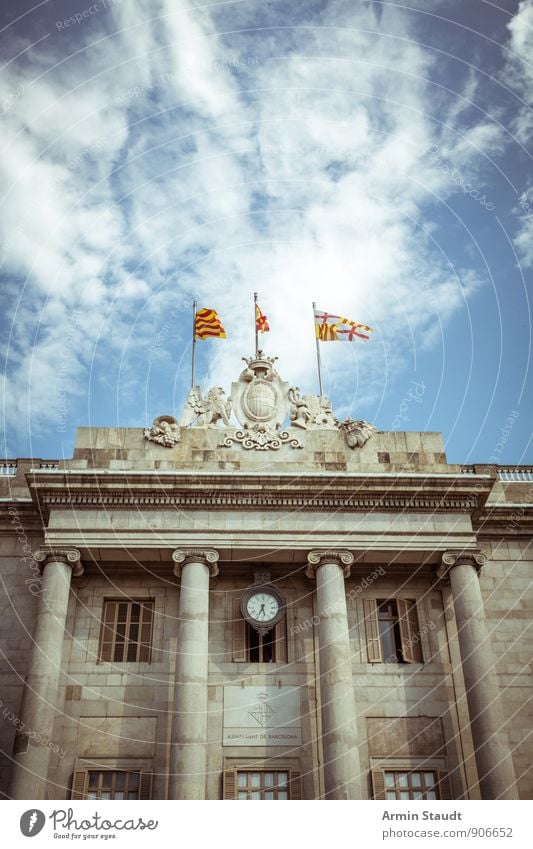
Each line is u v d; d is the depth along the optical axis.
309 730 34.22
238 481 36.38
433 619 36.97
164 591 36.91
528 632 36.97
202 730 32.16
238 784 33.25
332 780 31.38
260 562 36.88
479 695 33.25
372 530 36.38
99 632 35.84
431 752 34.19
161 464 37.72
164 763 33.31
